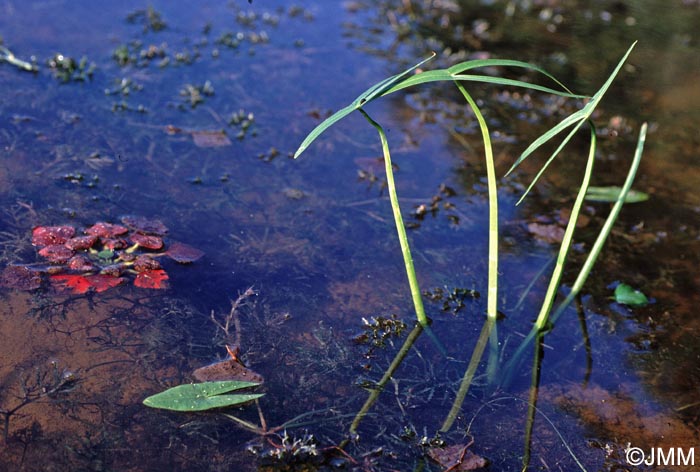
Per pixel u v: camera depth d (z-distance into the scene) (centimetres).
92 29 444
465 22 505
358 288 271
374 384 229
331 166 347
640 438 220
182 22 471
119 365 221
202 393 209
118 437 198
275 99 396
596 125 395
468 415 222
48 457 189
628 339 261
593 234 314
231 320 247
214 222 296
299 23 488
